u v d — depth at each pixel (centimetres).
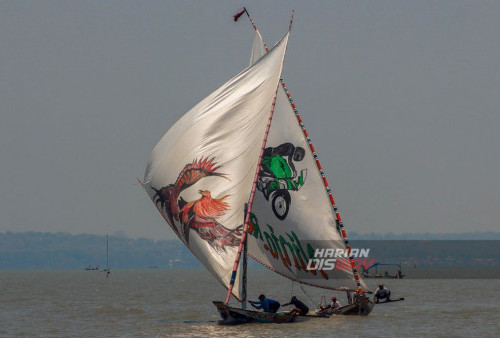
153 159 16388
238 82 16612
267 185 16962
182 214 15950
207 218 15875
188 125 16262
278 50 16888
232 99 16438
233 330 15250
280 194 17012
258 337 14175
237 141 16288
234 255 15762
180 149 16162
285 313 16312
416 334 14962
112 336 14962
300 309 16900
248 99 16488
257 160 16375
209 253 15725
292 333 14688
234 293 15625
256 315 16025
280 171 17050
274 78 16712
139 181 16512
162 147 16312
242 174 16188
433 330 15675
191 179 16050
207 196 15975
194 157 16100
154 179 16275
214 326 16288
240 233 15888
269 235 16912
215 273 15712
